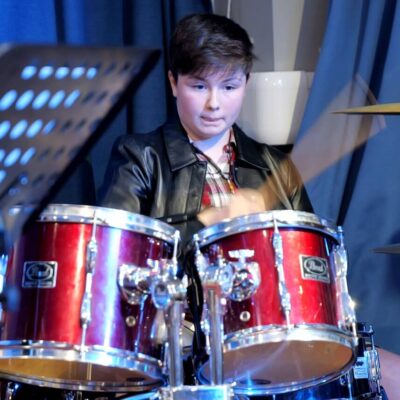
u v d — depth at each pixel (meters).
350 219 5.34
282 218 3.53
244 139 4.80
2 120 1.92
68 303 3.35
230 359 3.61
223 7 6.15
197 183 4.56
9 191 2.05
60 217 3.40
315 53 6.02
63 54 1.87
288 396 3.97
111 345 3.36
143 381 3.79
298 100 5.64
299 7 6.02
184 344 4.04
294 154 5.39
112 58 1.89
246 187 4.66
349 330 3.61
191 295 3.77
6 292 3.40
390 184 5.32
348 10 5.42
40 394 3.98
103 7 5.60
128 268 3.41
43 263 3.39
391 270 5.34
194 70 4.39
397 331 5.32
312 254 3.57
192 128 4.65
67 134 1.98
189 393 2.93
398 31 5.29
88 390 3.78
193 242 3.63
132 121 5.59
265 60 6.06
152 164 4.62
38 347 3.30
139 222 3.48
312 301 3.49
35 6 5.32
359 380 4.03
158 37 5.61
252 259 3.51
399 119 5.34
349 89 5.42
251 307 3.45
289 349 3.53
